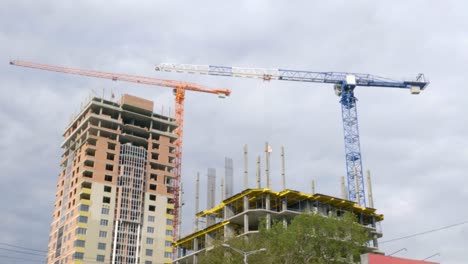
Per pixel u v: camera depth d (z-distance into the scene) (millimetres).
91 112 181875
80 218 162875
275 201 114438
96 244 162375
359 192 151500
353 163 163750
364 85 177125
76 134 187875
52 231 179750
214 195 137000
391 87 177625
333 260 82938
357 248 84125
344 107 174750
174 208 193000
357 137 169625
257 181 122000
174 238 186750
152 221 176625
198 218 133500
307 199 112875
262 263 76125
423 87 177375
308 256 82625
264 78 184750
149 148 187375
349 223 85562
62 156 195250
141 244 170875
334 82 178625
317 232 83562
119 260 164500
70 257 159875
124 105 186750
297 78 182125
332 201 114625
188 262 129750
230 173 137625
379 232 121375
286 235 81125
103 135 180250
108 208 169125
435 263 88438
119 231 168000
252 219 112062
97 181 170625
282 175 119812
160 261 172500
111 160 176000
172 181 194250
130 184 175625
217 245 82250
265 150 125062
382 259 83688
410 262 86000
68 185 179000
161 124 195250
